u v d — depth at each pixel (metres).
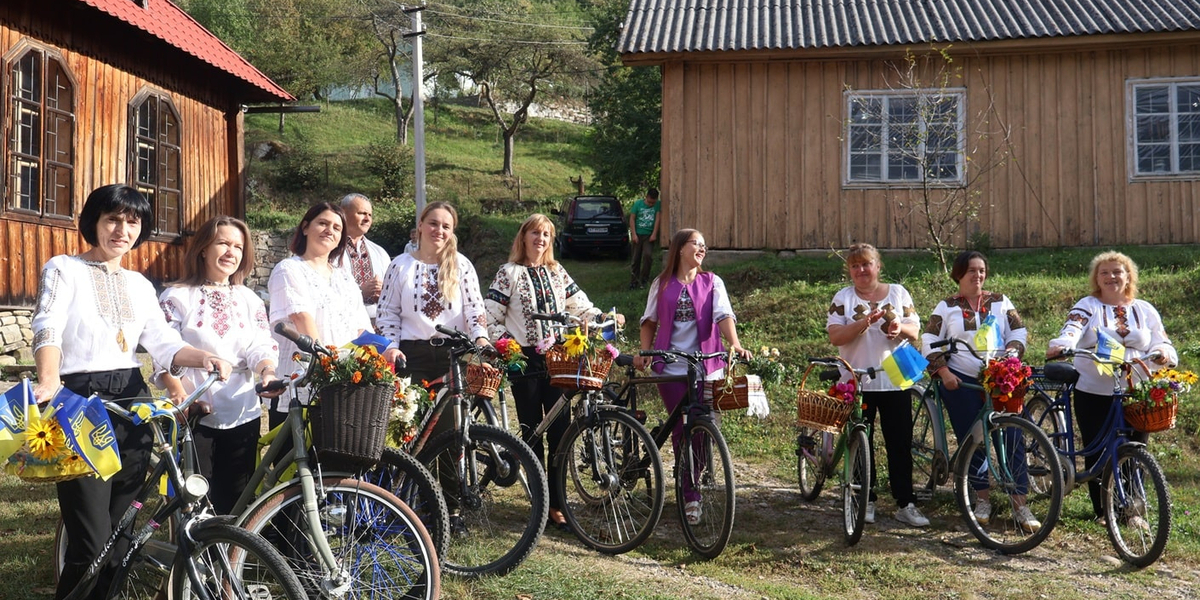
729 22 14.49
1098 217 13.66
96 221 3.89
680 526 5.88
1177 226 13.52
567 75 45.03
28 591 4.34
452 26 46.88
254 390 4.48
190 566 3.46
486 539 4.92
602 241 23.17
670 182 14.07
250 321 4.50
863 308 6.05
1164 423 5.46
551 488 5.62
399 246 28.58
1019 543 5.44
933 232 12.34
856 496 5.63
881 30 13.76
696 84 14.12
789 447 7.83
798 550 5.51
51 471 3.42
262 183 38.16
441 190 40.16
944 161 13.91
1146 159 13.63
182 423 3.84
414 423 4.72
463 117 54.84
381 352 3.97
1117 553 5.45
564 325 5.38
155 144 13.13
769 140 14.03
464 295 5.53
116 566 3.86
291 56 44.56
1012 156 13.80
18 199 10.28
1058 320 10.13
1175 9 13.59
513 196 40.88
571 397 5.57
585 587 4.50
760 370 5.57
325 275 4.83
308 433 3.93
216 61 13.92
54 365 3.62
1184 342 9.29
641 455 5.29
